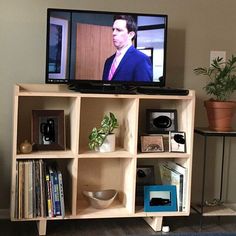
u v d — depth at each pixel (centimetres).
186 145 285
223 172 326
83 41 273
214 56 316
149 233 276
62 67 272
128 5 300
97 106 299
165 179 300
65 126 291
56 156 261
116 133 303
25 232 270
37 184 259
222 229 289
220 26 316
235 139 325
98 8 296
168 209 280
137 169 296
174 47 310
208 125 312
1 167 290
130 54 279
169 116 300
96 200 275
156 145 283
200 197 322
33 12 287
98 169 301
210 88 300
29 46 288
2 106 288
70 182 276
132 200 273
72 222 293
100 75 277
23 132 290
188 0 310
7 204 293
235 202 326
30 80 291
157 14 289
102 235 270
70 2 292
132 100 274
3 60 286
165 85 299
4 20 284
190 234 276
